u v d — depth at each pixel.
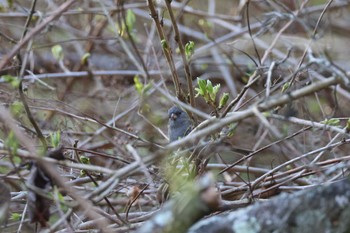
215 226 5.27
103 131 10.20
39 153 6.32
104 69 13.37
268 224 5.21
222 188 8.89
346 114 11.41
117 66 13.38
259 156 10.49
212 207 4.96
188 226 4.89
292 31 12.02
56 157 6.52
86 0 12.56
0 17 11.69
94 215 5.73
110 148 10.21
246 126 11.33
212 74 13.36
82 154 9.90
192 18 14.27
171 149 6.07
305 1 11.53
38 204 6.18
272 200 5.38
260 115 5.85
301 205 5.21
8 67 9.08
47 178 6.18
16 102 8.92
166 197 7.88
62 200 6.34
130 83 12.67
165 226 4.92
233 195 8.74
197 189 4.88
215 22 13.69
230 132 7.51
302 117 10.11
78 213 8.66
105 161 10.30
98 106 11.97
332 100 11.47
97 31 13.38
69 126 11.13
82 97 12.06
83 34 13.51
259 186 8.45
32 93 10.75
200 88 7.79
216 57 12.89
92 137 9.61
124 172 6.05
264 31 11.31
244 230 5.22
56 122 10.23
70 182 8.06
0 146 7.27
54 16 7.29
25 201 8.12
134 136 8.97
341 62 12.60
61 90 12.16
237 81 13.11
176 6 12.98
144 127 11.20
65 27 13.22
